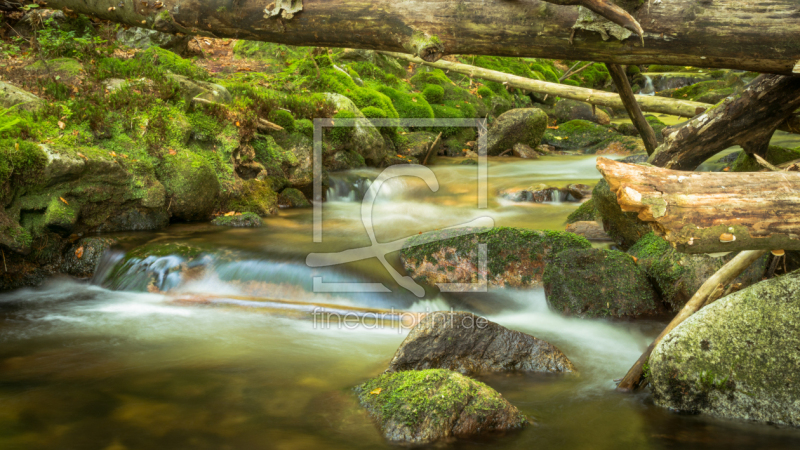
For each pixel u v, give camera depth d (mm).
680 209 2473
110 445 2705
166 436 2799
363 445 2727
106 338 4176
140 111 6586
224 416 3012
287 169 8156
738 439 2785
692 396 3041
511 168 11016
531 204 8281
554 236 5172
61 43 7492
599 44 3762
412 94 12250
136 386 3371
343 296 5008
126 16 5547
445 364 3512
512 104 15250
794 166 3229
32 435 2781
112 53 7988
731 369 2949
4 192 5051
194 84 7500
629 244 5734
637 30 3494
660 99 8539
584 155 12820
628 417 3045
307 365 3717
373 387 3180
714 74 19641
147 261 5441
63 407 3088
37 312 4738
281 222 7023
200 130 7078
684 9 3543
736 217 2482
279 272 5281
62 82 6781
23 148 5156
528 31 3857
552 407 3166
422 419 2789
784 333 2891
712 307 3098
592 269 4688
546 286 4773
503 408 2904
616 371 3668
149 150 6402
